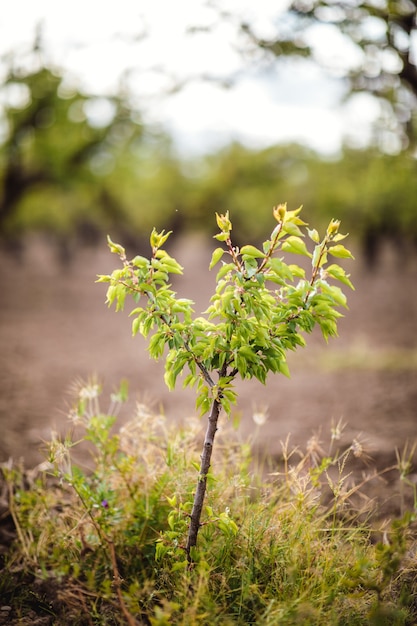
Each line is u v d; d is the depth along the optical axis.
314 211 22.75
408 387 6.95
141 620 2.58
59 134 18.61
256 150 26.89
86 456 4.44
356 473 4.14
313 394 6.76
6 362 8.85
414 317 15.00
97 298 20.84
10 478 3.50
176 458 3.18
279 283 2.32
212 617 2.41
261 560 2.71
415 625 2.47
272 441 4.88
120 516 3.03
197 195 27.72
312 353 9.40
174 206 27.84
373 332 12.31
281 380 7.65
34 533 3.27
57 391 6.94
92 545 2.98
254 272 2.33
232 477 3.15
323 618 2.43
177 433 3.42
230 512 2.98
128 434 3.34
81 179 19.67
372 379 7.55
